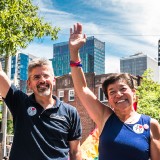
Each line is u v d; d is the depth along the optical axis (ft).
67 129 14.82
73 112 15.14
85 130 130.00
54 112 14.61
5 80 14.62
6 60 53.67
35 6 47.65
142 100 103.04
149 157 12.82
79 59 13.89
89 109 13.57
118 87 13.06
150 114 101.19
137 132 12.67
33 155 13.89
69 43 13.82
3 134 57.06
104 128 12.96
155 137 12.78
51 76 14.83
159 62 76.38
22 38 45.42
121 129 12.72
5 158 54.08
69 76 138.41
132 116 13.07
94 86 130.11
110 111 13.42
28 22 44.86
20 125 14.34
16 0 44.55
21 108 14.53
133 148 12.39
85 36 13.92
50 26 47.44
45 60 14.82
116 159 12.41
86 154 31.55
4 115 57.36
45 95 14.53
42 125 14.24
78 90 13.75
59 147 14.34
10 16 42.78
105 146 12.64
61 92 139.95
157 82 108.06
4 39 42.52
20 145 14.12
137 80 122.83
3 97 14.78
